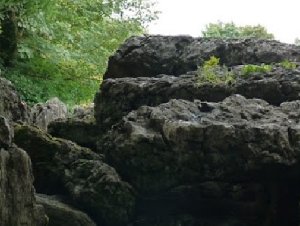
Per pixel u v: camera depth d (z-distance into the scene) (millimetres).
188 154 5387
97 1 15195
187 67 6859
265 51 6691
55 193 5965
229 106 5633
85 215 5590
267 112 5566
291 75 6043
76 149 6070
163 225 5832
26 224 4617
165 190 5742
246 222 5727
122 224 5777
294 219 5625
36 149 5949
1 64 12453
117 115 6465
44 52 12570
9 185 4484
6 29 12117
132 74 7102
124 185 5711
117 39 15719
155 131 5594
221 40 6941
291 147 5164
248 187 5648
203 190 5664
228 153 5297
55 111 8508
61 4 13820
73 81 13492
